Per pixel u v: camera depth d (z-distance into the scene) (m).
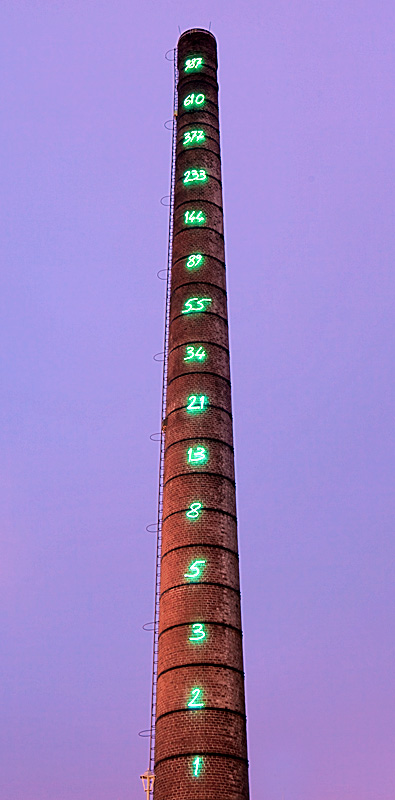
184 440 29.94
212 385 31.17
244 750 25.12
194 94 39.38
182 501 28.69
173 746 24.50
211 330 32.50
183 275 34.03
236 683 25.83
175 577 27.38
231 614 26.95
